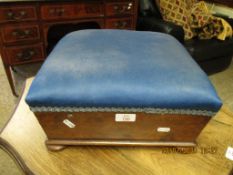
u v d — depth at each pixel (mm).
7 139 677
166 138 648
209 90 556
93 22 1654
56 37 1733
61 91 539
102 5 1485
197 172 602
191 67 622
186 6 1792
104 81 553
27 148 653
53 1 1348
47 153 643
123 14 1586
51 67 599
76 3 1411
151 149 669
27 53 1458
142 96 539
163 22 1619
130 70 585
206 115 574
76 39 765
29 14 1331
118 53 667
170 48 733
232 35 1857
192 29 1827
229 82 1921
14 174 1040
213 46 1713
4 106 1481
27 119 755
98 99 540
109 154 648
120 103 544
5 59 1423
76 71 579
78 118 592
